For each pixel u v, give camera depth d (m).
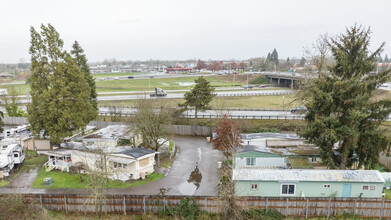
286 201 26.14
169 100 87.31
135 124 47.44
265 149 39.50
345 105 31.33
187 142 54.28
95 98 65.44
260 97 92.81
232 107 76.31
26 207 26.64
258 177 29.14
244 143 44.12
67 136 47.06
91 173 28.44
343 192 28.52
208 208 26.62
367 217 25.81
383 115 30.47
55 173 38.91
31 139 49.16
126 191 32.97
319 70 46.72
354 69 32.97
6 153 38.88
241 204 25.38
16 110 71.88
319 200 25.91
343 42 33.72
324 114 33.03
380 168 37.62
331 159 31.81
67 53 45.97
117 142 46.53
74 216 27.11
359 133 30.33
